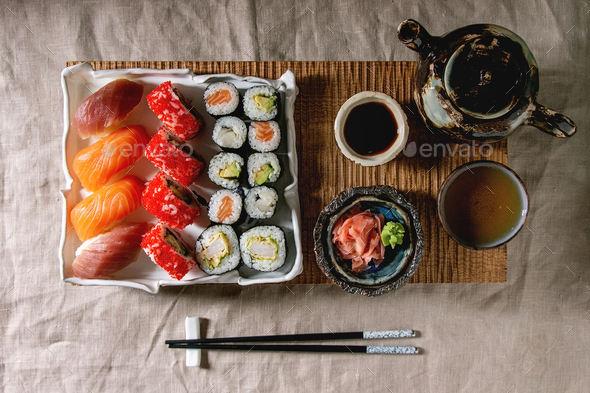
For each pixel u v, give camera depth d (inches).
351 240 18.1
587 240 21.2
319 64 19.4
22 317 21.3
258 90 18.8
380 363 21.0
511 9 21.2
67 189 19.0
